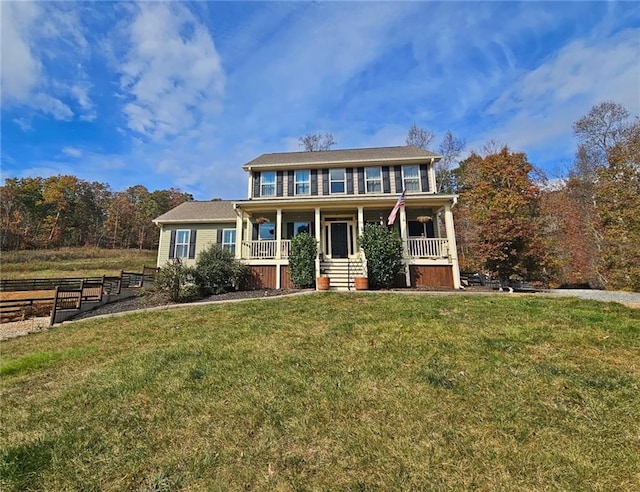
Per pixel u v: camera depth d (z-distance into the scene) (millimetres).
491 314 6023
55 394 3639
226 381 3641
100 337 6711
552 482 1970
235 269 12695
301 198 13938
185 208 19328
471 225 24344
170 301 11172
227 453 2391
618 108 20609
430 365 3775
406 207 14477
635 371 3453
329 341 4914
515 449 2270
